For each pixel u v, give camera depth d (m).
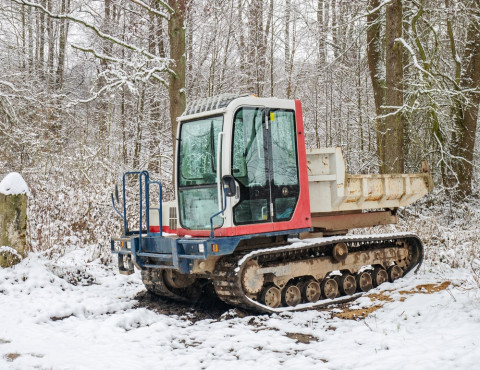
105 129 18.55
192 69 18.11
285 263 7.65
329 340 5.96
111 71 12.95
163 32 18.00
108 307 7.65
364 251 8.80
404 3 15.77
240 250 7.49
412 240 9.68
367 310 7.27
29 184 12.82
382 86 15.49
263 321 6.89
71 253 10.98
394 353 5.18
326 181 8.05
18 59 19.66
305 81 21.00
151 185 13.93
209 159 7.38
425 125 15.98
